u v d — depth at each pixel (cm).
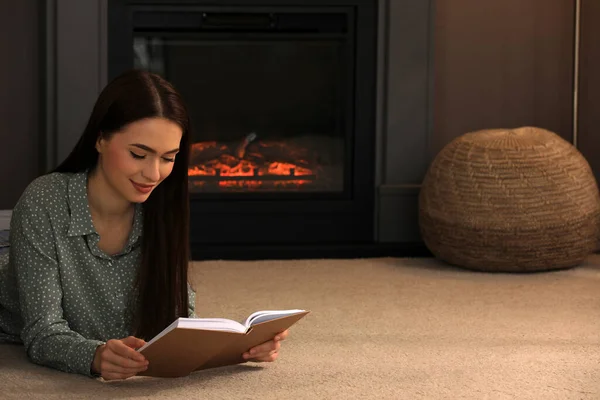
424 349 321
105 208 269
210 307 395
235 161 555
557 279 466
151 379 270
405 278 468
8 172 544
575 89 575
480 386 274
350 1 550
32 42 540
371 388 269
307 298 416
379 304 402
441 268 500
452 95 582
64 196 267
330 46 555
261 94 556
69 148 533
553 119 589
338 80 558
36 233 264
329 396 260
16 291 291
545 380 282
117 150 248
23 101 542
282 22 550
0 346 303
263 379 274
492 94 585
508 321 370
